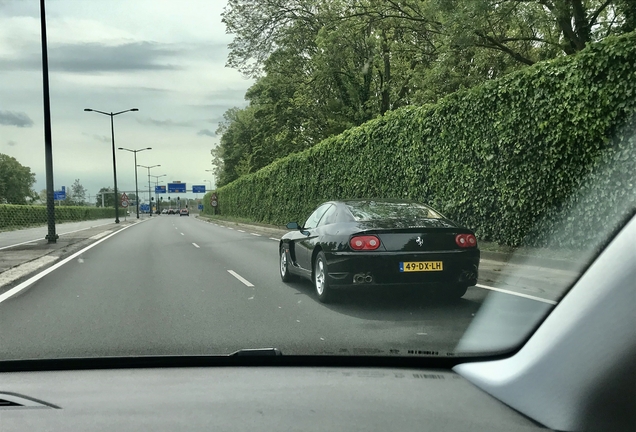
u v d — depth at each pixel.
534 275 8.45
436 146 14.14
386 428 2.63
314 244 7.63
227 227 38.44
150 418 2.82
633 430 2.24
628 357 2.21
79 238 22.77
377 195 17.69
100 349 4.93
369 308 6.89
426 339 5.05
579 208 9.54
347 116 31.66
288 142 40.00
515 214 11.39
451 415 2.77
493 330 5.13
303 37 30.19
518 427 2.57
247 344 5.07
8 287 9.19
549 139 10.12
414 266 6.63
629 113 8.52
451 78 18.03
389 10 23.23
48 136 20.09
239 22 29.53
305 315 6.52
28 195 122.19
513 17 15.37
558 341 2.51
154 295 8.17
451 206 13.50
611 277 2.27
